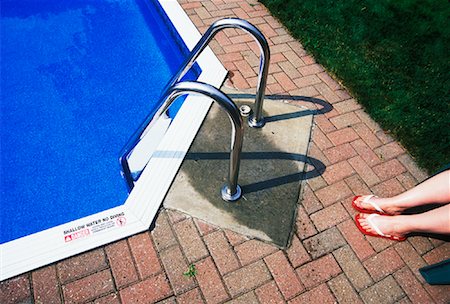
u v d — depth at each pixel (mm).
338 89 4270
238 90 4137
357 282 2678
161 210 2961
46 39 5363
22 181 3717
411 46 4871
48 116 4340
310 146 3607
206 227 2887
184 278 2596
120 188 3717
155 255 2699
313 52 4723
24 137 4105
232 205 3045
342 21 5211
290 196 3160
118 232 2777
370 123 3889
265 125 3758
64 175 3795
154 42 5457
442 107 4062
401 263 2801
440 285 2689
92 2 6133
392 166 3494
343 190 3258
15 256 2588
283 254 2779
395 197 2928
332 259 2783
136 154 3918
